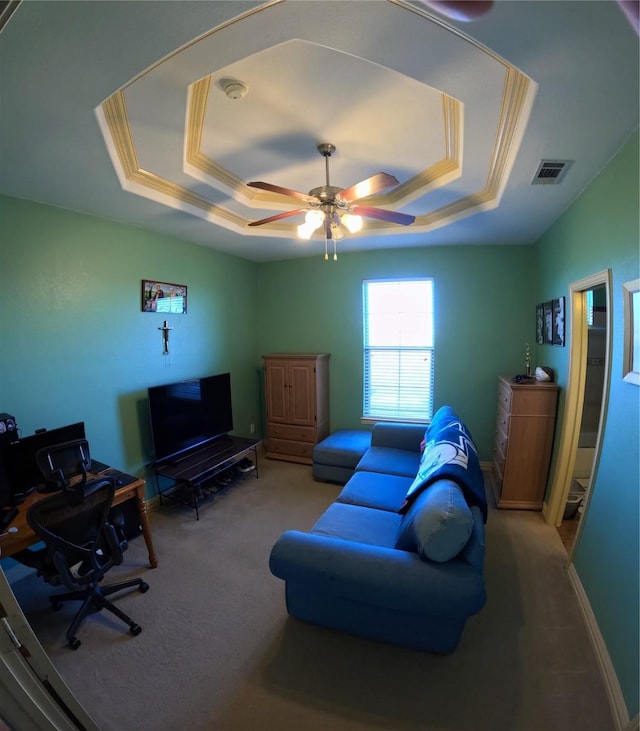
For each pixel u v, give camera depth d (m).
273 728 1.52
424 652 1.84
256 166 2.50
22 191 2.34
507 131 1.85
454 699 1.62
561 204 2.71
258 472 4.20
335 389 4.76
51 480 1.94
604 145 1.85
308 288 4.75
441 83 1.50
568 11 1.05
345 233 3.70
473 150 2.08
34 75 1.34
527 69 1.30
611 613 1.75
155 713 1.59
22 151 1.88
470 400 4.24
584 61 1.25
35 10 1.05
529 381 3.34
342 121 1.98
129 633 2.01
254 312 4.96
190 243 3.81
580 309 2.73
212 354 4.17
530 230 3.43
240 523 3.11
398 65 1.40
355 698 1.63
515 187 2.38
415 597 1.59
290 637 1.96
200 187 2.62
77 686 1.71
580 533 2.32
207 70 1.46
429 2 0.87
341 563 1.72
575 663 1.78
